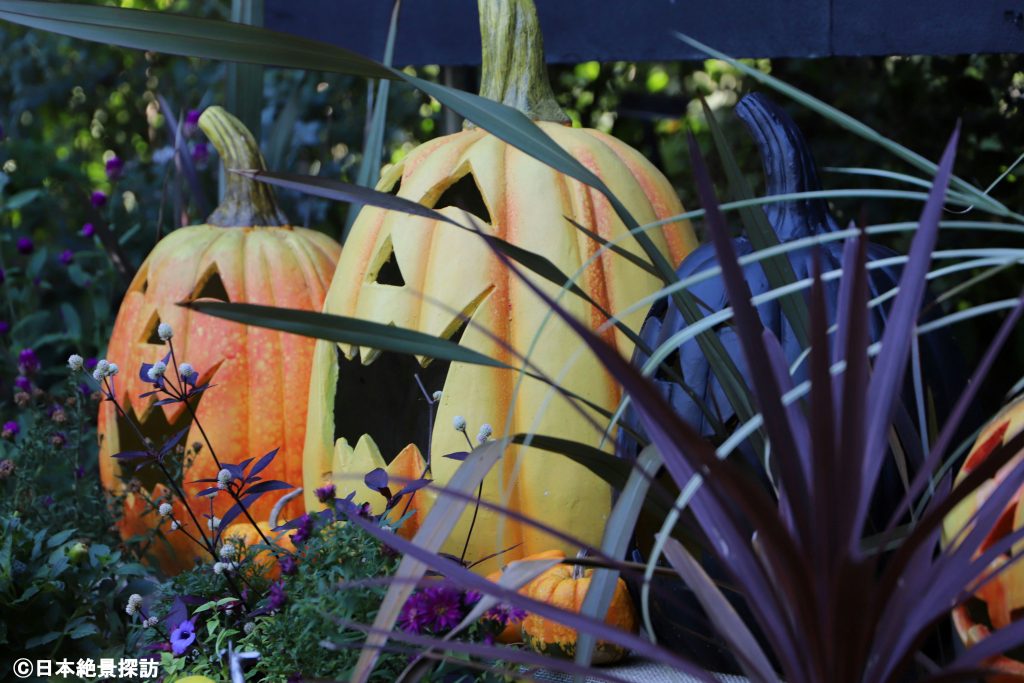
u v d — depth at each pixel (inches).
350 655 56.7
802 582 35.6
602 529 75.4
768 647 61.1
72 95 189.9
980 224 42.8
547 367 75.0
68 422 101.2
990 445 52.7
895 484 60.2
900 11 94.0
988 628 52.2
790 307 50.7
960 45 91.5
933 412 53.9
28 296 137.9
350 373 93.4
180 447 92.5
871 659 38.7
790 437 35.4
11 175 163.5
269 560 77.4
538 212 77.7
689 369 64.9
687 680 64.2
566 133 82.1
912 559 40.3
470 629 56.1
